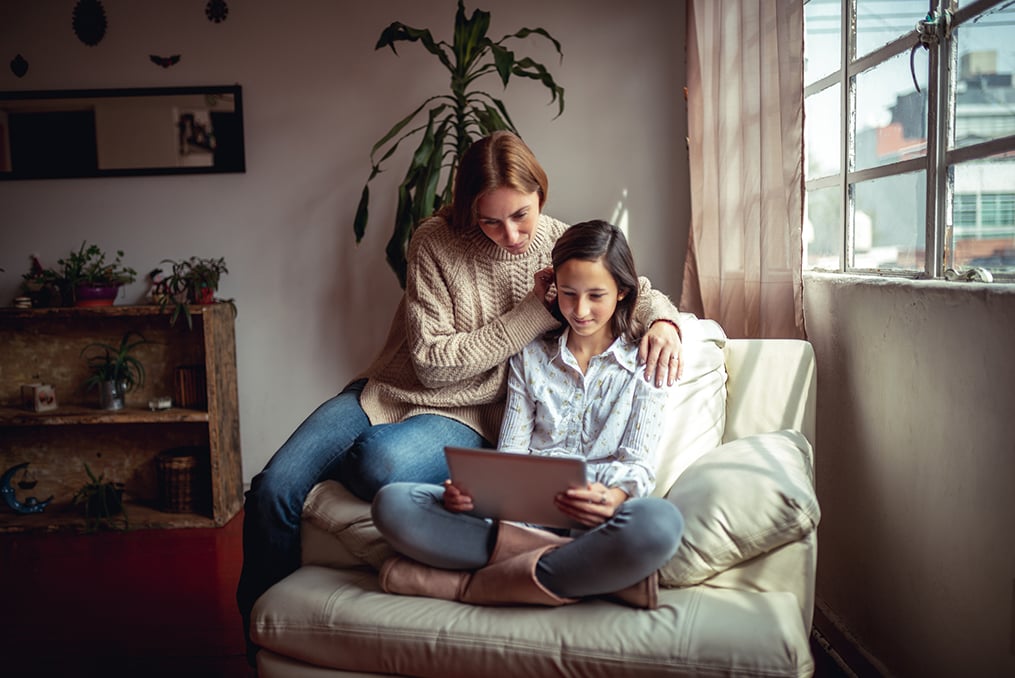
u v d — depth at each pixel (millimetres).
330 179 3436
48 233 3482
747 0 2371
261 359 3514
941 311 1460
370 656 1418
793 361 1870
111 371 3316
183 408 3348
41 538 3121
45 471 3502
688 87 3072
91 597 2496
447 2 3357
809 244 2506
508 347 1770
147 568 2744
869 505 1799
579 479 1373
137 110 3418
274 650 1504
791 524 1397
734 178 2539
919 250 1722
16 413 3264
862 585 1851
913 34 1710
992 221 1414
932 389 1499
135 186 3459
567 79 3381
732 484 1465
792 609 1354
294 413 3529
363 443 1719
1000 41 1362
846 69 2092
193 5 3381
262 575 1729
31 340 3461
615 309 1734
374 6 3369
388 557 1580
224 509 3225
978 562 1354
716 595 1400
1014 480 1248
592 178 3404
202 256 3484
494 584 1423
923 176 1680
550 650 1329
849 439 1904
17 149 3441
